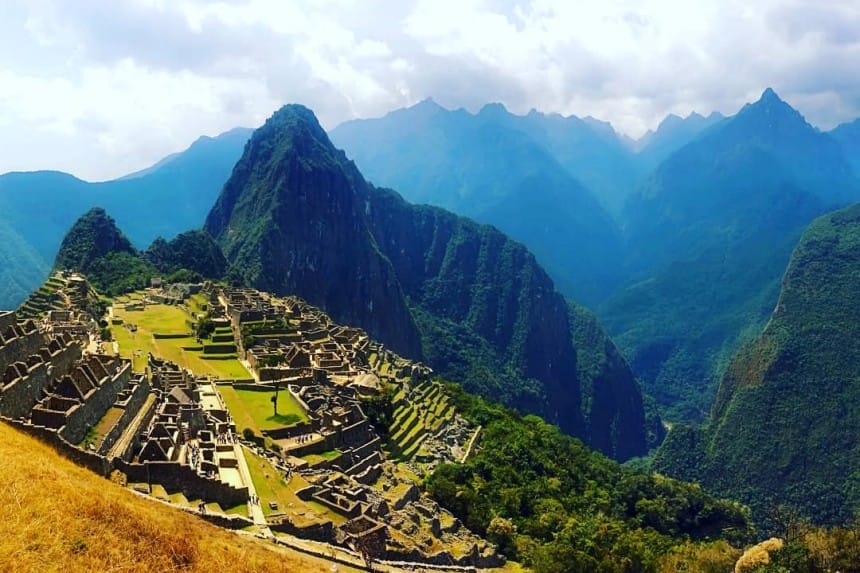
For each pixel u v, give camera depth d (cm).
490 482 11206
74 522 3509
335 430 8981
